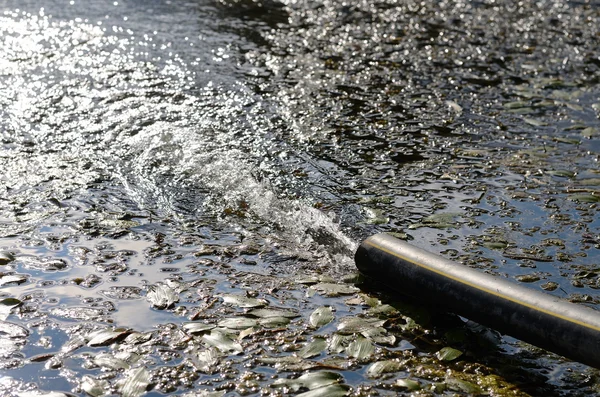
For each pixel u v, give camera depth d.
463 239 2.52
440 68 4.14
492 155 3.10
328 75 3.95
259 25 4.91
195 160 2.97
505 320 2.03
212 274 2.33
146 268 2.34
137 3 5.30
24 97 3.49
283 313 2.17
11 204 2.63
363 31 4.88
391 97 3.66
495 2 5.80
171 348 2.04
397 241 2.29
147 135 3.15
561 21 5.24
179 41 4.44
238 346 2.05
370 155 3.07
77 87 3.62
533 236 2.54
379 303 2.23
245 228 2.57
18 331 2.07
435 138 3.24
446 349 2.06
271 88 3.71
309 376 1.96
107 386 1.92
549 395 1.94
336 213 2.66
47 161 2.92
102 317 2.13
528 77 4.03
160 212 2.64
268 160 3.00
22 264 2.33
